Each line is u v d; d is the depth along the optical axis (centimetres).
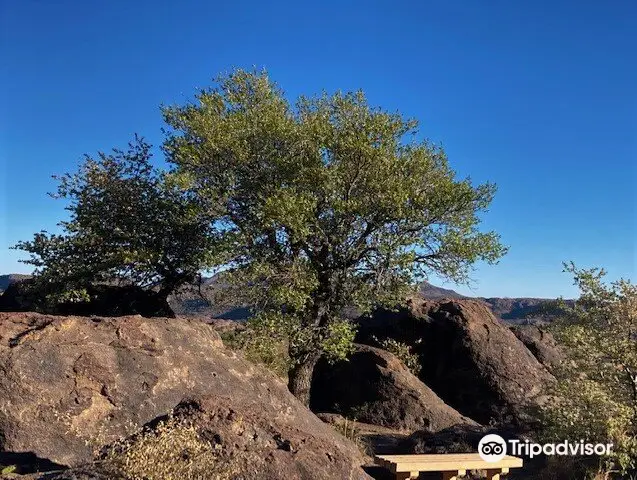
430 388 1581
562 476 875
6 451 702
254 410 703
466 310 1683
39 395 754
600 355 970
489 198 1300
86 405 772
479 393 1534
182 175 1189
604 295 1003
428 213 1251
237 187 1274
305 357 1271
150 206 1360
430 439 1072
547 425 970
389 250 1204
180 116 1330
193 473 530
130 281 1436
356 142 1190
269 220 1170
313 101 1416
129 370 839
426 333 1694
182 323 975
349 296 1288
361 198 1252
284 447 620
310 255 1283
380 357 1519
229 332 1266
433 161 1303
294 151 1288
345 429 1157
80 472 559
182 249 1362
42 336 832
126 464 535
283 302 1166
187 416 630
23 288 1412
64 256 1351
